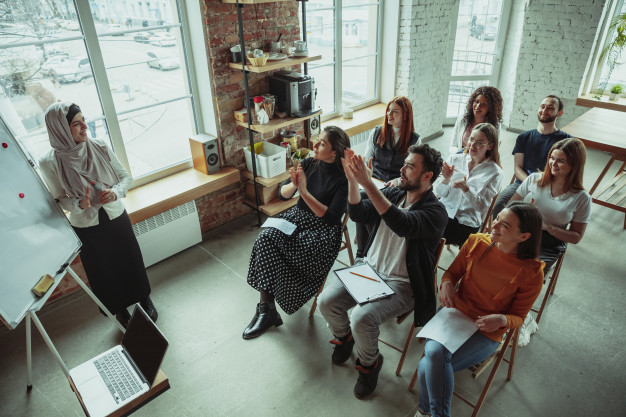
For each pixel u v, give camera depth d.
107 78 3.08
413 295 2.29
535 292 1.93
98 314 2.95
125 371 1.86
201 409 2.26
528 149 3.42
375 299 2.20
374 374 2.30
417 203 2.19
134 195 3.33
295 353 2.60
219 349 2.63
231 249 3.62
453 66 5.81
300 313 2.93
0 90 2.65
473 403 2.26
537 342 2.63
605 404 2.24
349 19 4.54
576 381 2.37
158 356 1.74
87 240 2.47
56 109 2.22
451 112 6.17
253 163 3.65
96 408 1.70
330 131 2.61
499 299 2.00
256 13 3.52
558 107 3.23
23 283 1.88
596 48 5.17
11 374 2.50
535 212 1.83
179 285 3.20
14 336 2.77
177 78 3.49
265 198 3.81
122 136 3.31
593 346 2.60
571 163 2.44
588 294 3.03
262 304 2.71
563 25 5.06
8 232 1.90
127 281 2.69
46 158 2.31
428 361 1.93
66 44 2.84
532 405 2.24
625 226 3.77
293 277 2.68
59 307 3.01
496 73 5.87
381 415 2.21
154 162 3.58
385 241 2.34
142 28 3.14
